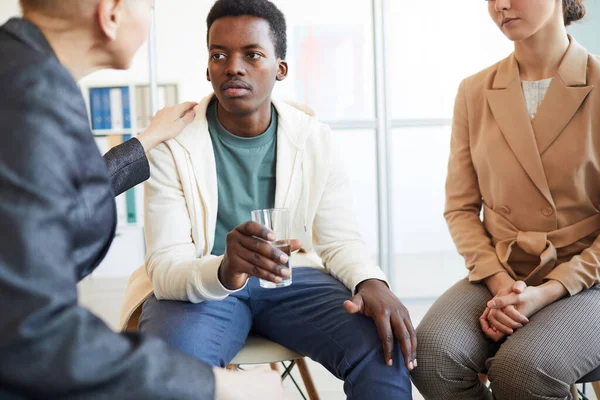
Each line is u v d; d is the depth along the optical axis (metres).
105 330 0.65
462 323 1.34
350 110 3.21
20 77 0.65
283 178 1.45
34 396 0.61
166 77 3.25
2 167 0.60
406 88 3.36
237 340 1.33
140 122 3.52
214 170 1.43
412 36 3.33
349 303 1.22
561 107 1.39
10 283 0.58
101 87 3.50
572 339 1.23
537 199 1.42
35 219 0.59
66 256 0.62
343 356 1.27
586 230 1.40
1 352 0.58
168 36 3.23
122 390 0.63
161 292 1.30
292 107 1.54
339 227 1.50
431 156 3.55
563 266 1.36
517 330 1.28
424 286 3.63
